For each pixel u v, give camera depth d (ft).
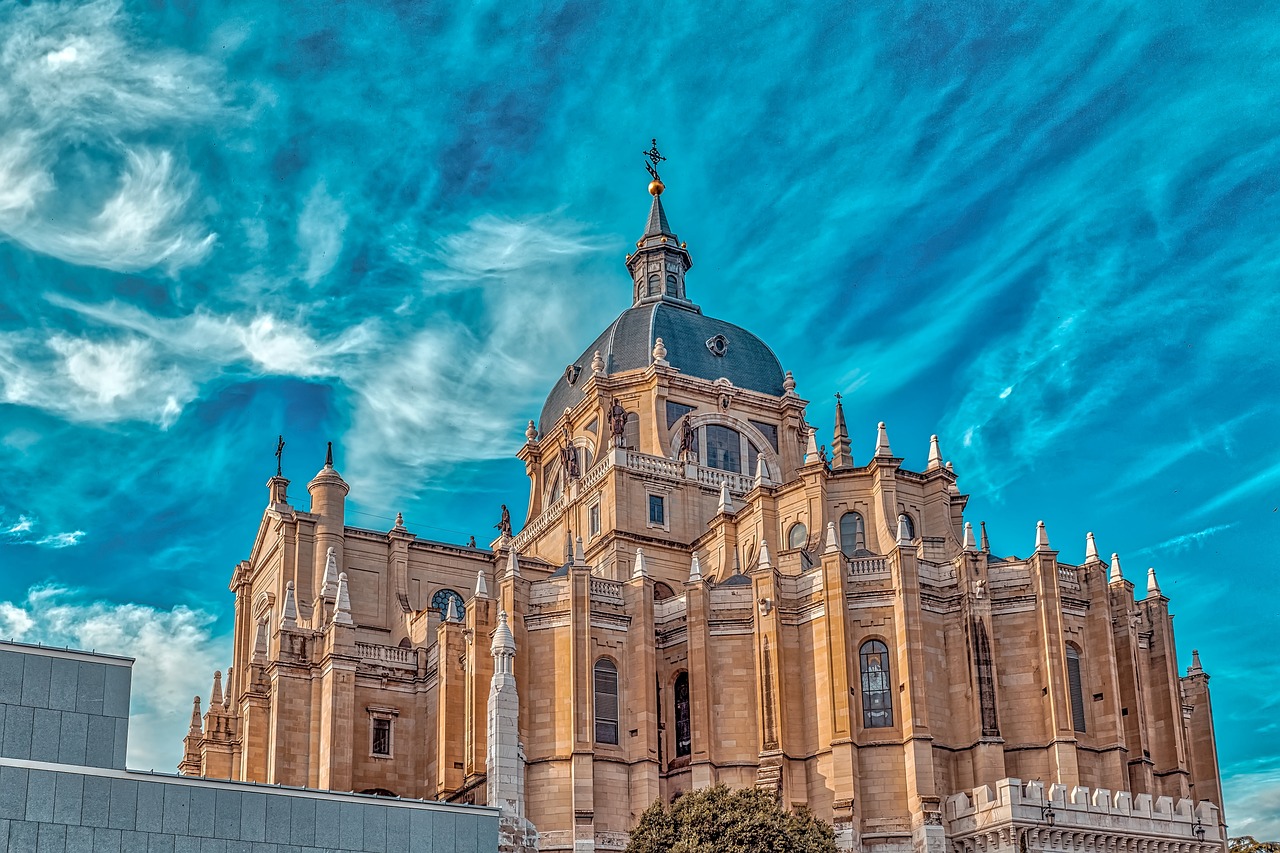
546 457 456.86
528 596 330.13
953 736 319.27
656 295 469.98
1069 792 306.14
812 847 269.03
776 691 319.68
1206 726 373.81
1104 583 333.01
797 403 441.68
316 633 354.74
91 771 201.57
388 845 223.71
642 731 324.39
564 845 308.40
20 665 201.16
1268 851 386.73
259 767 353.10
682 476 411.13
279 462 413.18
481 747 318.04
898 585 321.11
